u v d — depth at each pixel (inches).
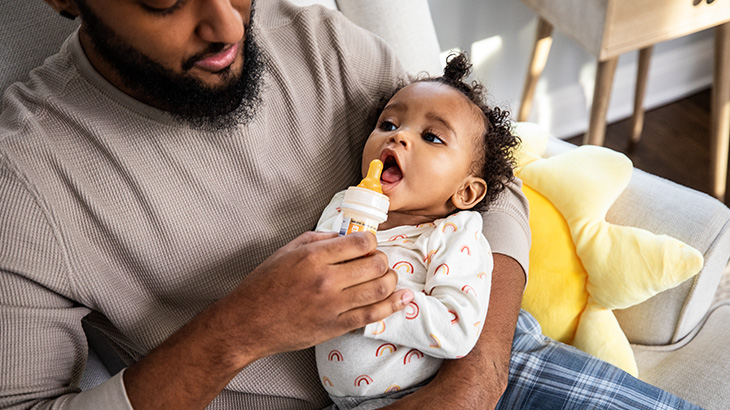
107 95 31.3
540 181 45.6
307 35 38.4
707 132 90.1
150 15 27.1
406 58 50.1
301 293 27.7
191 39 28.2
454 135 35.4
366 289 28.0
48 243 29.1
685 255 40.8
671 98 95.3
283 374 35.4
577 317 44.9
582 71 89.1
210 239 33.2
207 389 28.6
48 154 30.0
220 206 33.3
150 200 31.3
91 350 41.4
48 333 29.4
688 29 63.1
